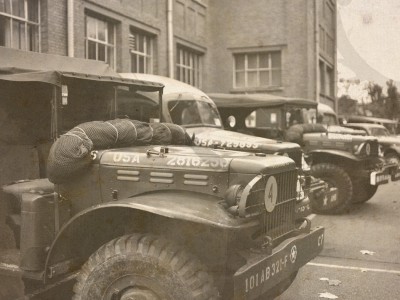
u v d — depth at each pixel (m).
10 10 9.46
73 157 3.33
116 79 4.30
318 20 18.98
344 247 6.36
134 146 3.83
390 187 12.72
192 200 3.09
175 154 3.39
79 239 3.31
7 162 3.86
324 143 8.82
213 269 3.09
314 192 7.66
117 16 12.80
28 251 3.38
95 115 4.18
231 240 3.08
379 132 14.29
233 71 19.62
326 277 5.05
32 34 10.00
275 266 3.20
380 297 4.44
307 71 18.70
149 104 4.86
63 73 3.72
